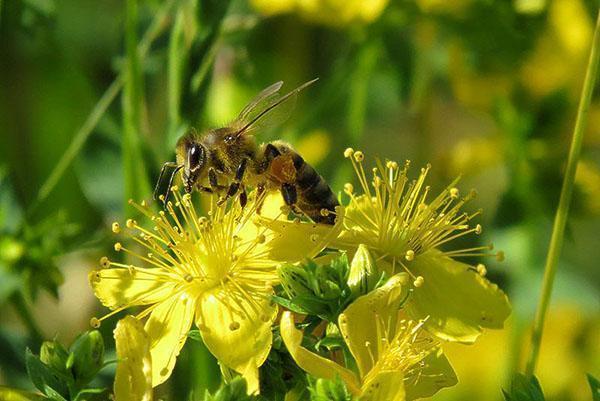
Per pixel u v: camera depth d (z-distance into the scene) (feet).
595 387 0.68
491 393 0.77
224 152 0.70
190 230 0.68
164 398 0.69
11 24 0.78
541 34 0.79
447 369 0.67
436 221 0.69
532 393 0.68
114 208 0.78
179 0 0.76
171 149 0.75
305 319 0.67
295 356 0.65
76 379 0.66
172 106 0.75
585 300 0.78
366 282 0.66
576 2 0.79
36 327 0.75
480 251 0.78
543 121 0.79
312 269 0.66
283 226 0.68
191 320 0.67
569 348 0.78
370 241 0.69
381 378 0.65
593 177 0.79
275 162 0.70
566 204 0.72
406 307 0.68
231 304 0.67
